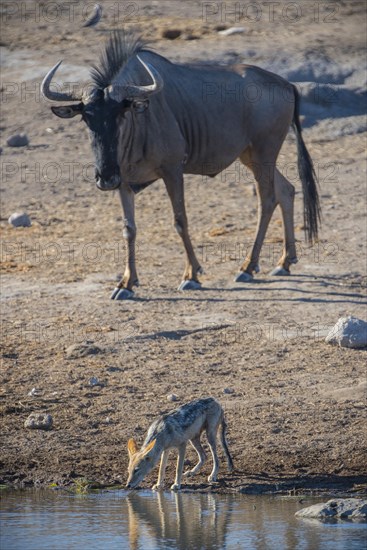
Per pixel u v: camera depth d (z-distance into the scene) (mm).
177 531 28578
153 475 34406
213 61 102062
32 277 58656
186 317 50812
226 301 53219
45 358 45562
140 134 52219
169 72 55219
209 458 35344
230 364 44469
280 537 28000
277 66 101188
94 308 52500
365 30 114125
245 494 32406
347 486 32781
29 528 28953
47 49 109875
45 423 37812
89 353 45812
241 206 74375
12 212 74938
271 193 57125
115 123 50000
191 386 41906
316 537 28016
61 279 58031
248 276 56719
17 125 94188
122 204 53688
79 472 34375
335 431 37000
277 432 37031
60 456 35562
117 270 59656
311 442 36125
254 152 57625
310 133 92000
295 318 50438
